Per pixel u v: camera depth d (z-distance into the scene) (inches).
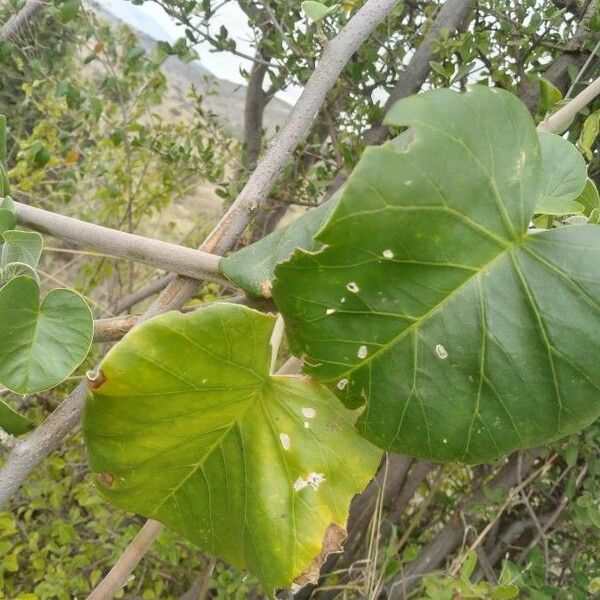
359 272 8.4
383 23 23.7
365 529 27.3
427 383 9.1
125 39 34.9
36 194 39.6
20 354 9.2
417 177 7.9
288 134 11.3
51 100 36.7
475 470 26.7
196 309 8.6
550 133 11.5
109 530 28.7
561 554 25.7
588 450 20.9
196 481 10.7
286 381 10.1
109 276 38.0
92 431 9.2
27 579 30.9
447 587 19.2
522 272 8.9
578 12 21.0
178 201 49.1
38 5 24.0
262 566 10.4
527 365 9.0
